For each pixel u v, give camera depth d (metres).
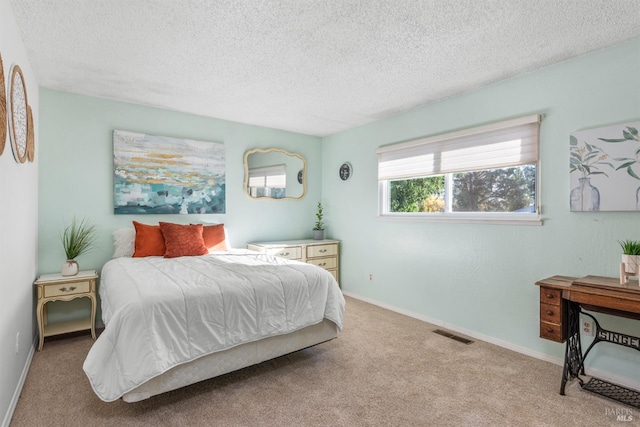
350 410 1.91
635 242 2.12
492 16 1.90
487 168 2.92
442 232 3.31
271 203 4.47
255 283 2.26
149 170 3.53
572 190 2.39
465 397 2.04
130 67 2.60
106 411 1.87
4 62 1.64
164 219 3.67
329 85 2.96
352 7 1.82
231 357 2.13
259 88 3.03
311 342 2.56
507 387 2.16
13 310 1.88
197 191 3.84
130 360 1.71
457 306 3.18
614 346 2.21
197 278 2.25
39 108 2.98
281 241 4.48
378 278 4.03
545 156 2.55
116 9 1.85
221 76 2.77
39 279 2.74
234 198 4.16
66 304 3.11
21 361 2.14
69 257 2.97
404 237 3.71
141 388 1.76
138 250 3.19
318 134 4.80
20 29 2.04
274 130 4.48
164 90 3.09
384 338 2.99
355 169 4.37
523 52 2.33
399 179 3.79
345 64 2.54
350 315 3.64
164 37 2.15
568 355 2.12
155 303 1.85
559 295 2.09
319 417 1.84
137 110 3.48
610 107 2.23
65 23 1.99
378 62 2.50
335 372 2.36
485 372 2.36
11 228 1.82
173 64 2.54
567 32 2.06
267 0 1.76
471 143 3.05
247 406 1.94
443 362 2.52
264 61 2.49
